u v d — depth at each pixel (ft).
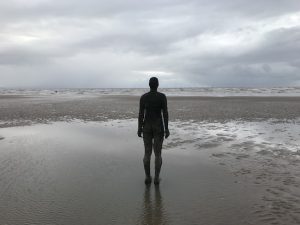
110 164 26.76
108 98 155.43
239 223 15.24
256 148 32.73
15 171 24.61
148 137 22.24
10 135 41.75
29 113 73.41
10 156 29.58
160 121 22.18
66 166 26.11
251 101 118.01
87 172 24.35
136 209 17.10
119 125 52.42
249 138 38.70
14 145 34.91
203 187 20.63
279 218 15.71
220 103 107.76
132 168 25.54
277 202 17.78
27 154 30.42
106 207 17.40
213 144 35.01
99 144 35.53
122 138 39.55
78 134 42.65
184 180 22.24
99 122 56.95
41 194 19.53
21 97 172.76
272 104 99.76
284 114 67.97
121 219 15.84
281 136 40.01
